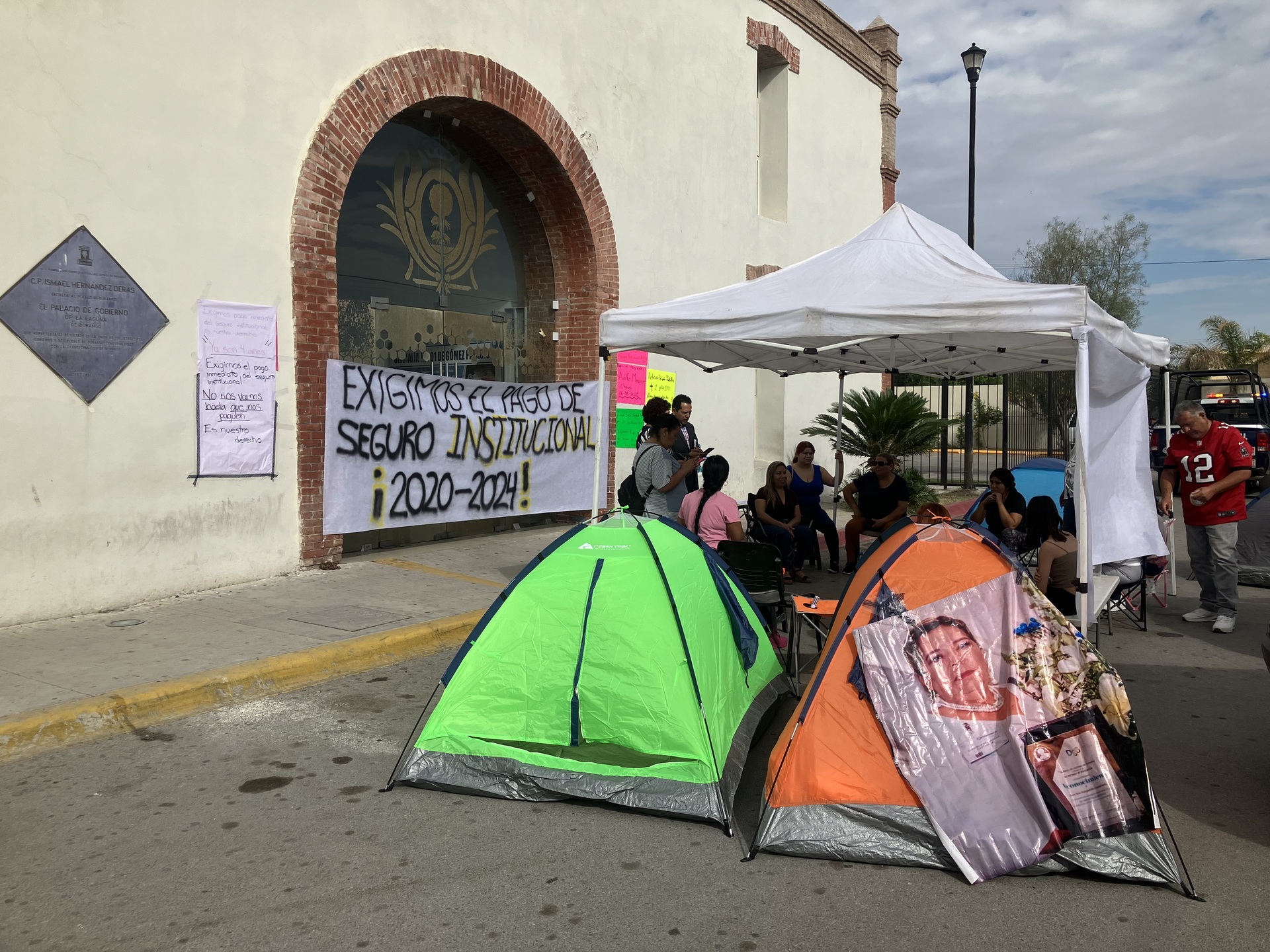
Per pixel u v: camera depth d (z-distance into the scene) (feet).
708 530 23.36
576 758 14.90
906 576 14.74
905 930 10.94
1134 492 24.25
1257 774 15.93
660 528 16.46
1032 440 88.12
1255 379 70.44
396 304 34.12
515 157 37.47
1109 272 102.06
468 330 37.73
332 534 29.09
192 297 25.00
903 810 12.96
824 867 12.53
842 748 13.51
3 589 21.54
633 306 42.22
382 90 30.07
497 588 27.94
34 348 21.89
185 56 24.66
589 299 39.91
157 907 11.28
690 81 45.47
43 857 12.46
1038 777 12.75
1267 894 11.83
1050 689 13.37
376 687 19.89
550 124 36.76
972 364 30.25
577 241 39.65
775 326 20.98
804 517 34.30
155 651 20.21
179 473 24.88
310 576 28.07
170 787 14.78
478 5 33.68
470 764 14.93
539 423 36.81
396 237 34.04
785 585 30.78
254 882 11.91
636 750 14.58
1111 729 12.96
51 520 22.31
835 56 59.00
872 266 22.97
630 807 13.99
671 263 44.62
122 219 23.44
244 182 26.18
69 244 22.40
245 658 19.88
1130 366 22.00
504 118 35.12
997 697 13.60
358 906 11.39
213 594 25.43
